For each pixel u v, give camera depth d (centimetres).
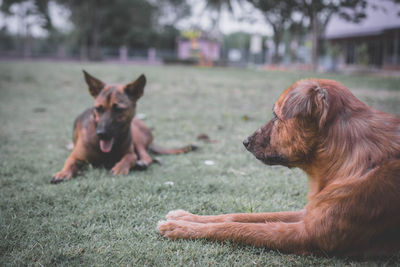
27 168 390
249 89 1195
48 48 3744
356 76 1747
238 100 966
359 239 185
